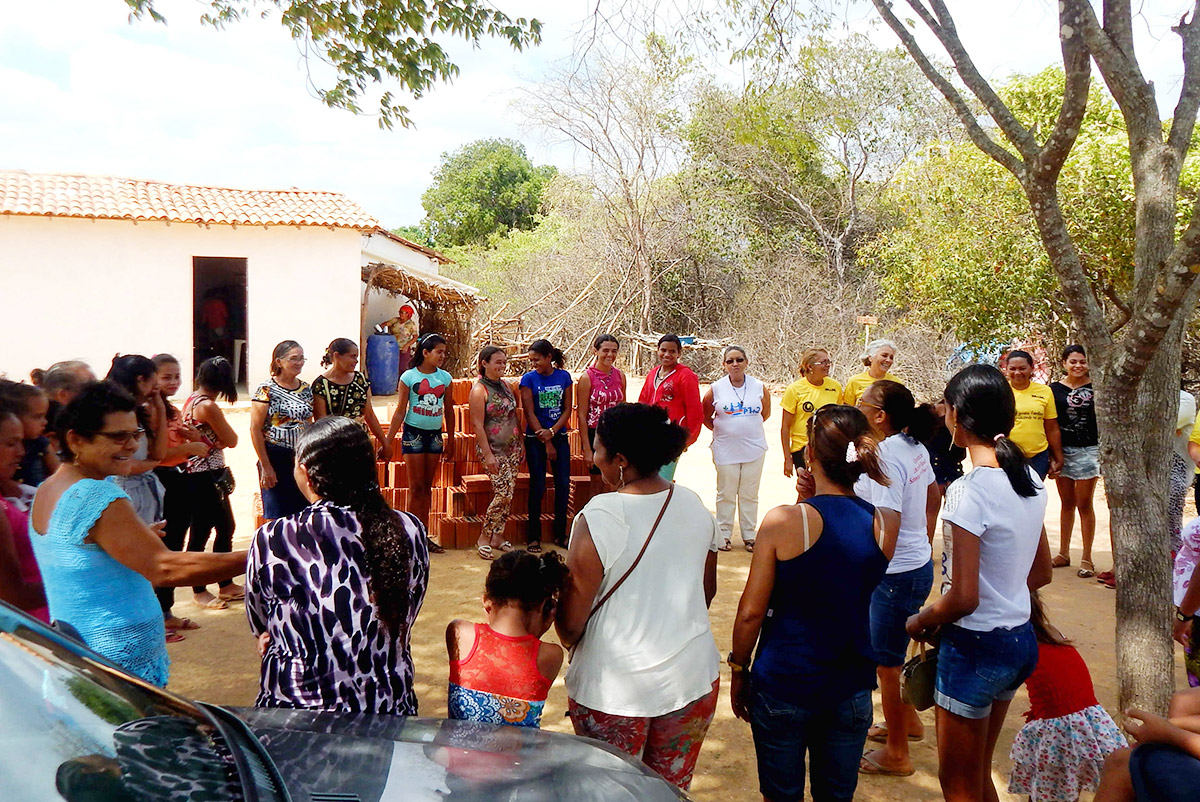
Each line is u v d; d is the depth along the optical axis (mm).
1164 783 2584
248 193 20844
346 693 2814
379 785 2318
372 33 8344
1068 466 7906
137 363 5277
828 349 22406
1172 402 4445
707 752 4801
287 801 2150
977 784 3564
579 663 3188
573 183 27078
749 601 3295
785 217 27000
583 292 25781
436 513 8656
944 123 24938
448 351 22719
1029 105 13078
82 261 18219
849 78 23734
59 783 1974
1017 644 3469
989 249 13438
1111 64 4395
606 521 3137
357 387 7062
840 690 3273
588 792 2453
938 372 18297
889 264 18141
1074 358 7785
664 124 24875
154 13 7734
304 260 19703
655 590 3139
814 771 3453
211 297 24203
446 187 48281
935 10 4895
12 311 17875
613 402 8539
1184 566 4230
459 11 8406
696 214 26172
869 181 26328
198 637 6191
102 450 3178
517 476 8758
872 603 4469
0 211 17297
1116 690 5570
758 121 8445
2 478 3893
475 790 2365
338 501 2912
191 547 6480
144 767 2111
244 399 19500
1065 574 7996
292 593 2832
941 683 3582
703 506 3340
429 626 6457
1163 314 4082
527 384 8156
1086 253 12008
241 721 2525
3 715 2100
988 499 3418
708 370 24484
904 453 4387
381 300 23234
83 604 3086
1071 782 3734
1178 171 4438
